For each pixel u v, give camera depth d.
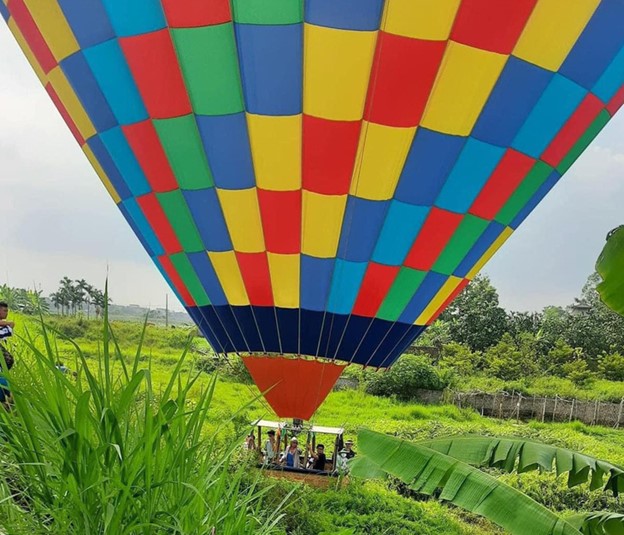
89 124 8.30
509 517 3.35
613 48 7.02
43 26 7.70
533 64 6.99
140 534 1.59
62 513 1.58
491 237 8.70
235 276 9.05
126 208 9.01
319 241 8.43
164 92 7.53
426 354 36.22
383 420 22.62
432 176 7.80
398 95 7.08
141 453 1.63
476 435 4.25
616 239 4.00
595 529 4.05
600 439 22.72
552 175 8.20
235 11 6.79
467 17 6.59
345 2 6.54
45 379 1.68
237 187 8.10
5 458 1.67
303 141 7.60
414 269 8.72
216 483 1.93
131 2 7.02
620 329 42.06
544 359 37.22
